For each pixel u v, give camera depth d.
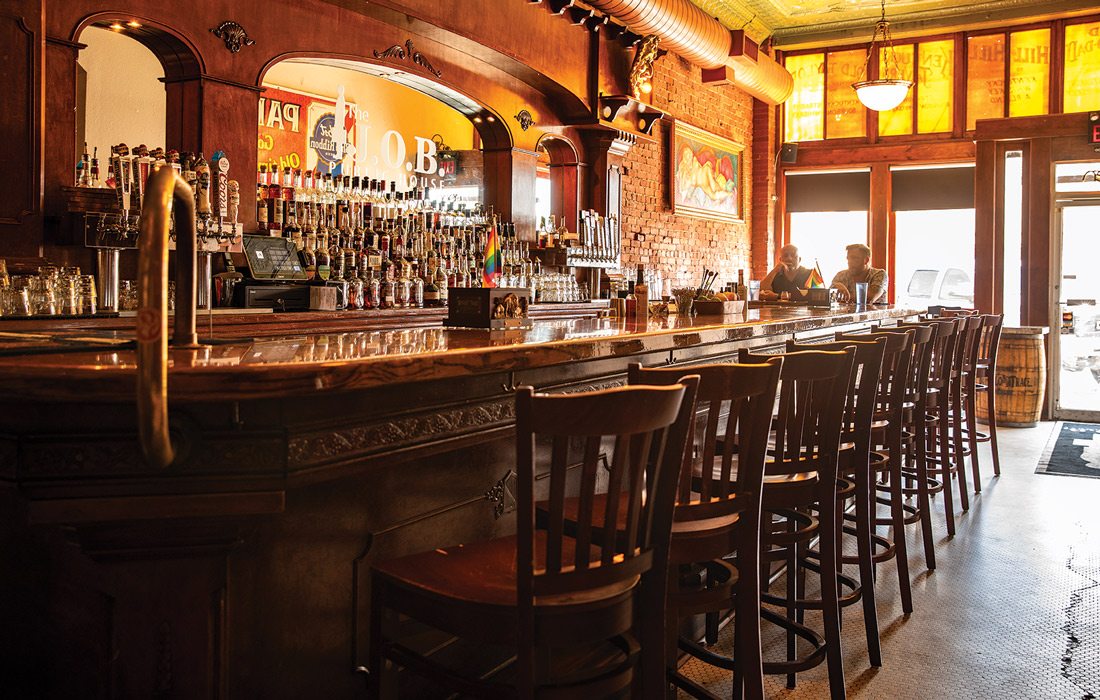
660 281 8.80
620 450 1.70
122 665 1.77
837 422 2.65
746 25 10.34
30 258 3.77
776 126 11.19
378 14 5.53
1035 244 8.84
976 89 10.08
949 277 10.51
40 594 1.86
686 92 9.46
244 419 1.68
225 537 1.75
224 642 1.79
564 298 7.10
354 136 8.41
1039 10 9.52
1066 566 4.18
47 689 1.86
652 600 1.87
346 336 2.76
